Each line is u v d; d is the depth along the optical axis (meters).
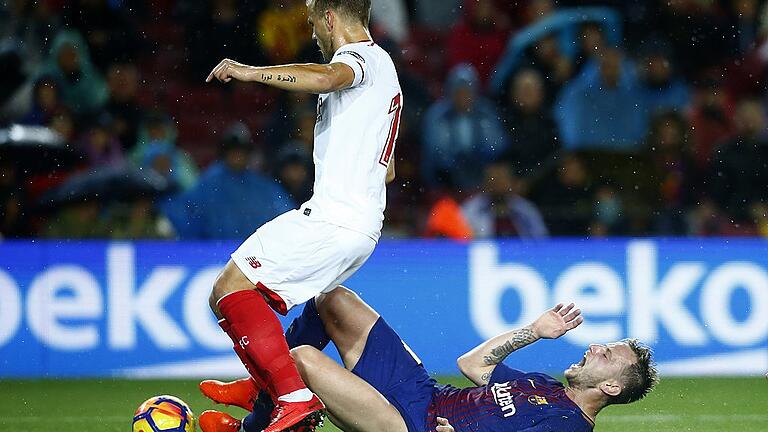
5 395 27.09
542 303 30.47
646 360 17.62
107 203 33.25
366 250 17.44
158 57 41.72
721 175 36.12
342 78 16.83
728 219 35.72
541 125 38.09
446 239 31.77
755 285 30.67
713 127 40.78
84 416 24.47
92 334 29.84
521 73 38.16
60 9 40.31
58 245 29.88
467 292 30.55
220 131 41.44
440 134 37.34
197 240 33.03
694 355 30.52
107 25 40.41
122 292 29.89
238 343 17.19
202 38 41.47
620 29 42.47
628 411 24.88
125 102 38.09
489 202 33.78
